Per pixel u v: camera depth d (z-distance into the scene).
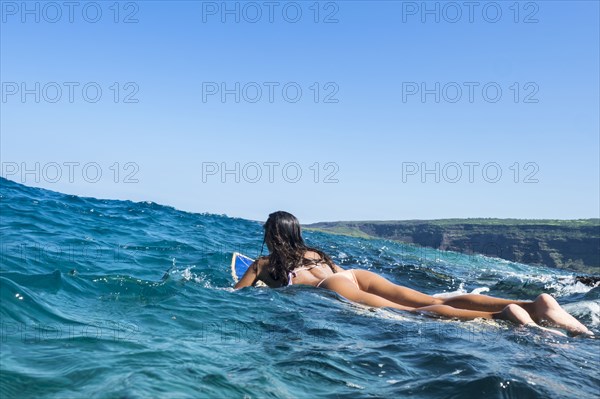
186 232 12.73
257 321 4.54
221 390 2.83
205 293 5.47
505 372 3.35
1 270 5.80
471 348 3.91
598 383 3.32
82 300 4.84
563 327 4.62
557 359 3.73
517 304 4.92
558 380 3.30
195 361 3.27
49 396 2.58
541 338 4.23
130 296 5.12
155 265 7.68
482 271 12.72
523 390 3.09
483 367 3.45
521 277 10.48
